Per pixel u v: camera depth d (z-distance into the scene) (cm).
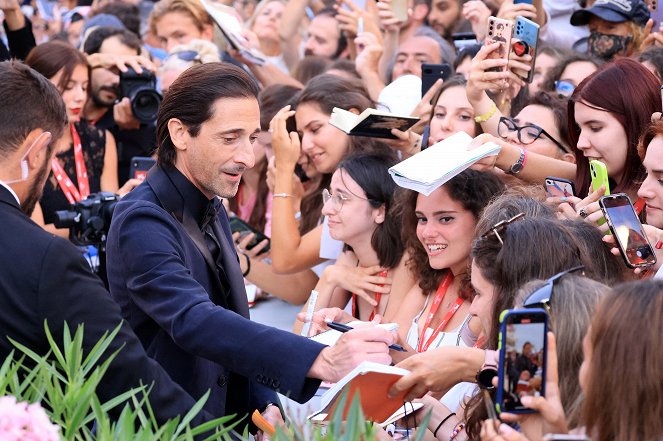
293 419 306
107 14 1107
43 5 1278
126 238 436
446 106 662
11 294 371
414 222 567
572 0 899
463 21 956
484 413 406
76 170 796
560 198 505
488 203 520
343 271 620
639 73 536
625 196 446
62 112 410
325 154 688
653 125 477
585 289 363
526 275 408
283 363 404
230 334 409
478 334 526
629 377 300
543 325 336
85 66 797
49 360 372
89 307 375
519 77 595
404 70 892
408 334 561
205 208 459
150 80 857
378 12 958
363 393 397
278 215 673
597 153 534
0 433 278
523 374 336
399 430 468
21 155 396
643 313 302
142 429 304
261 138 806
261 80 936
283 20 1109
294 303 729
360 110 691
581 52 788
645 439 299
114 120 869
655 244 462
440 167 504
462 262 545
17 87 396
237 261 482
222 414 457
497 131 604
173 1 1032
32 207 411
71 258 378
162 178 454
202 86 442
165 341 443
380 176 605
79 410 313
